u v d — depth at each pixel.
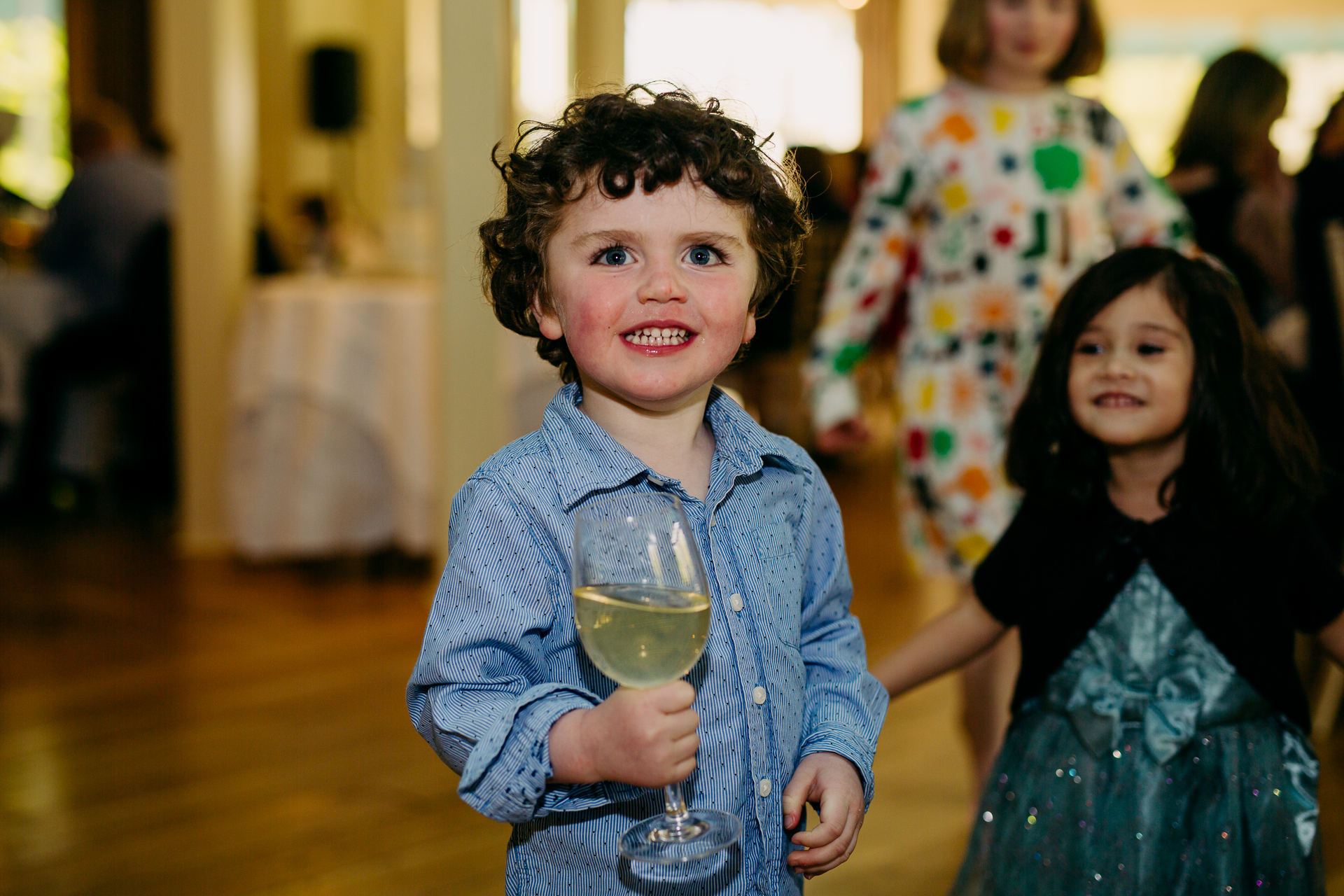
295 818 2.06
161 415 5.02
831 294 1.98
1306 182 2.62
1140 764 1.18
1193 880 1.14
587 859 0.95
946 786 2.16
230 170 4.05
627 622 0.82
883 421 6.98
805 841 0.91
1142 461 1.24
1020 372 1.88
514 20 2.94
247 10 4.08
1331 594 1.20
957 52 1.92
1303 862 1.14
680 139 0.93
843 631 1.10
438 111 2.91
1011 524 1.32
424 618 3.33
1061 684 1.24
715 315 0.94
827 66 9.38
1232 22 10.94
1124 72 11.24
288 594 3.60
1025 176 1.88
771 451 1.04
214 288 4.05
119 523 4.68
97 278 4.86
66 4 6.68
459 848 1.94
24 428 4.76
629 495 0.89
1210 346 1.20
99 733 2.48
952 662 1.31
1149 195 1.96
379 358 3.65
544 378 3.60
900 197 1.94
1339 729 2.49
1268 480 1.18
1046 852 1.19
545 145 0.96
